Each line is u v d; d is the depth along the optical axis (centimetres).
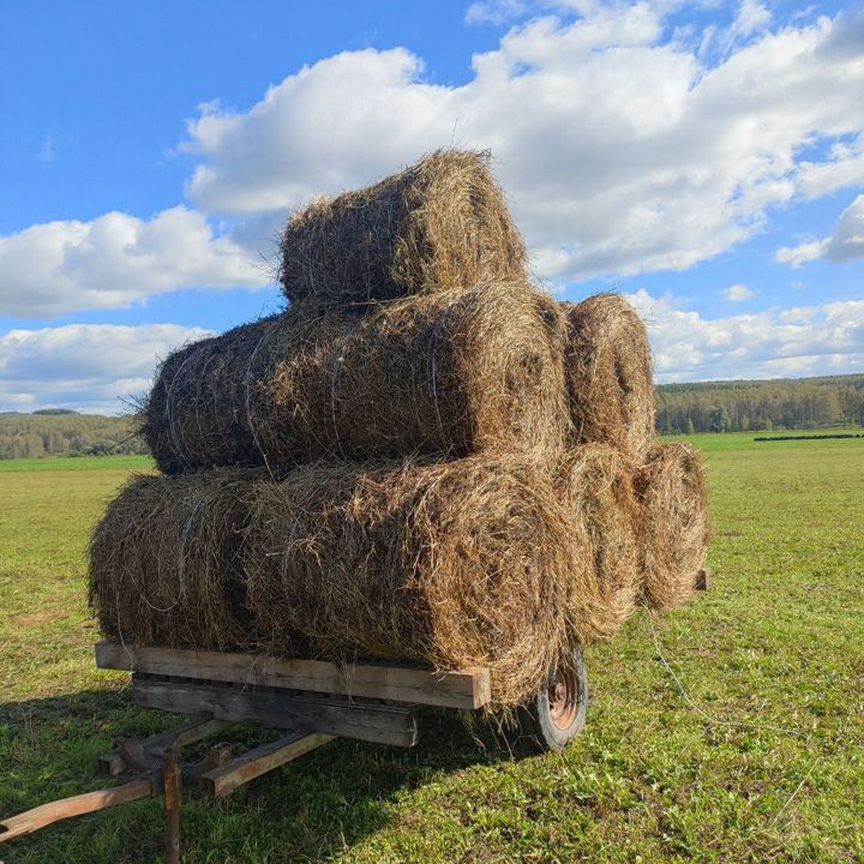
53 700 716
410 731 416
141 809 480
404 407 473
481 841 432
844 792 466
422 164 573
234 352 560
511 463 441
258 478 508
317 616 423
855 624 855
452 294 498
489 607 417
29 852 442
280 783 512
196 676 485
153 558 485
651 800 467
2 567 1520
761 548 1432
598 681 683
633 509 611
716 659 738
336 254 576
